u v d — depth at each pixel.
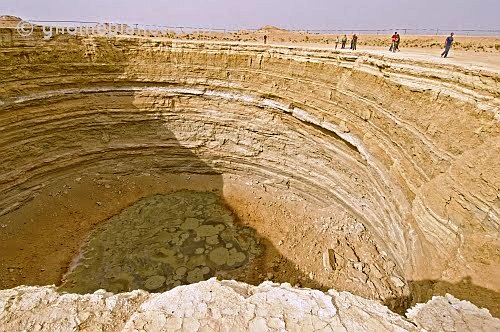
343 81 16.11
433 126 11.30
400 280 12.60
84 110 19.72
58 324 6.29
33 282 14.30
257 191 20.89
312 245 16.30
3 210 16.48
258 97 20.03
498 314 7.22
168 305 6.24
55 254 15.99
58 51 18.53
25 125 17.44
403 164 12.39
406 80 12.70
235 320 5.87
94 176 20.55
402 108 12.73
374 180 14.29
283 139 19.70
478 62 12.80
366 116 14.62
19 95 17.20
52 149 18.86
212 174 22.67
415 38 39.22
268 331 5.64
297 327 5.71
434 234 10.06
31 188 17.88
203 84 20.95
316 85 17.44
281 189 20.61
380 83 13.98
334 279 14.09
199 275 15.58
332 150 17.19
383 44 32.53
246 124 20.61
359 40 39.22
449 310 6.33
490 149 9.26
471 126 10.12
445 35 41.34
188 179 22.36
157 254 16.73
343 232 16.28
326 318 5.88
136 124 21.34
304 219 18.25
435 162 10.95
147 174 22.09
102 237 17.58
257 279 15.26
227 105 20.89
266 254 16.75
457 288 8.13
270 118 19.86
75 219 18.20
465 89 10.66
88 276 15.23
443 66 11.50
